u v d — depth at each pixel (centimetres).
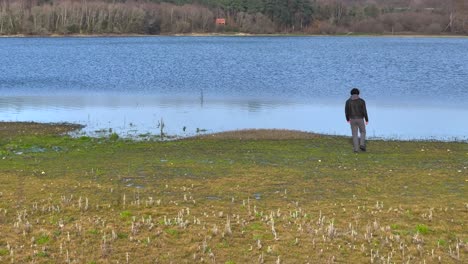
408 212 1283
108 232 1137
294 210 1296
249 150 2117
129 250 1051
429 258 1026
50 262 991
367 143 2336
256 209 1307
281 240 1103
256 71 6309
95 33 17225
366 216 1259
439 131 2777
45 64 7175
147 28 18412
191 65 7125
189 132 2688
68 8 17212
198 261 1008
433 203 1366
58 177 1603
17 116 3186
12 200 1341
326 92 4472
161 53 9550
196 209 1300
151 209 1294
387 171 1730
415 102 3897
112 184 1530
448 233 1155
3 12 16312
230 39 16200
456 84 5028
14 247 1049
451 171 1741
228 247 1070
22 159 1878
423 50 10700
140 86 4847
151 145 2228
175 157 1956
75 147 2166
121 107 3572
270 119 3148
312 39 16512
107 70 6388
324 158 1952
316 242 1095
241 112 3400
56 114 3262
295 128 2875
